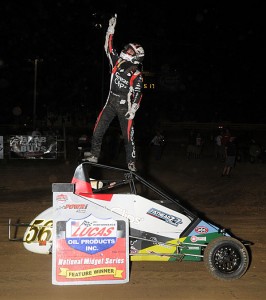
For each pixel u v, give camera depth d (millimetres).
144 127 45125
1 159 23391
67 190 5875
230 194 14695
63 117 56531
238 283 6332
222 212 11711
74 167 20781
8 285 6121
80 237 5820
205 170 21125
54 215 5828
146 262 7191
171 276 6566
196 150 26250
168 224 6320
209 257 6219
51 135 24516
